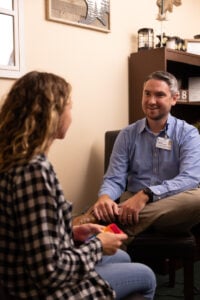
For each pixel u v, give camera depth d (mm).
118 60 2783
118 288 1158
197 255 2555
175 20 3410
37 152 890
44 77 968
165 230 1763
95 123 2633
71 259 879
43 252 813
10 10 2043
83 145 2555
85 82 2539
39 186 836
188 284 1727
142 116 2791
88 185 2607
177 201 1751
